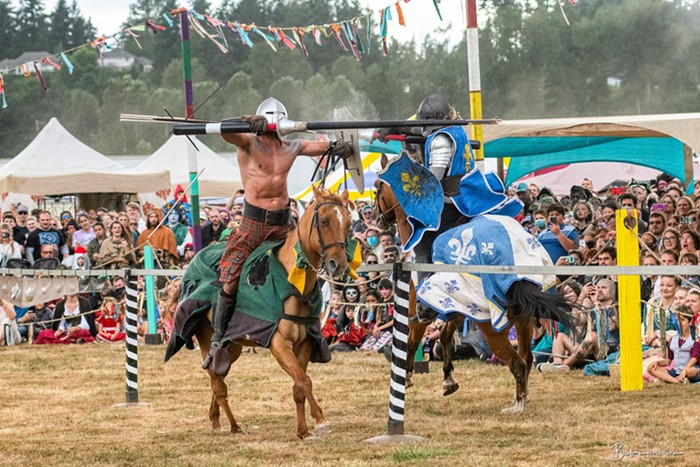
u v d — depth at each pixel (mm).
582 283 12758
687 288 10883
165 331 16453
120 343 16562
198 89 58531
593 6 48125
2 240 18203
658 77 44938
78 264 17109
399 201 8875
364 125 7785
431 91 52094
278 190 8055
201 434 8680
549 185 27344
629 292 10297
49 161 22938
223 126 7797
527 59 46656
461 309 8578
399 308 7914
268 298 7871
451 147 8977
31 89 63562
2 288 11984
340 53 60281
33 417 9828
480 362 12977
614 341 11695
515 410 9117
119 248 17516
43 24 84062
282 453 7562
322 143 8242
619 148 19656
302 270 7656
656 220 13680
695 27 44469
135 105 60656
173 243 17797
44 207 27906
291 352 7852
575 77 46031
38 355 15172
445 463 6980
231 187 24703
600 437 7852
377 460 7148
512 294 8352
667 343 10953
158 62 66938
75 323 17047
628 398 9812
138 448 8070
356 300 14867
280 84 55031
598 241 12719
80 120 62250
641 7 44969
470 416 9070
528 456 7180
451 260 8570
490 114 46500
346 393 10898
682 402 9422
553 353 12094
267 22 66250
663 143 19250
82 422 9461
